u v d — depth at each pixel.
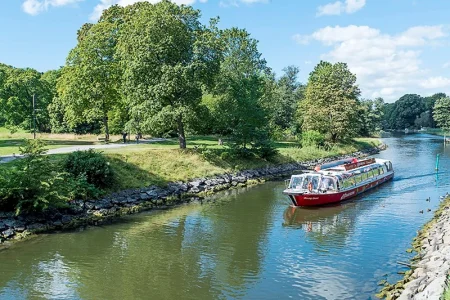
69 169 30.14
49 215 26.05
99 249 22.02
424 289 14.34
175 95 42.41
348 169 38.91
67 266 19.61
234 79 53.72
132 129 43.06
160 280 18.09
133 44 42.03
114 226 26.44
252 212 30.67
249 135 48.09
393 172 46.06
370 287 16.98
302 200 31.86
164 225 26.81
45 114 74.75
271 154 50.06
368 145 82.56
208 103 56.16
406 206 32.22
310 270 19.05
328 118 73.75
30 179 24.69
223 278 18.27
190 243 23.14
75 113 55.56
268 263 20.00
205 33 43.75
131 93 43.25
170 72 40.22
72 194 27.91
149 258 20.75
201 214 29.91
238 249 22.14
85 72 52.56
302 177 34.69
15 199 24.72
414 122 175.38
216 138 65.06
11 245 22.38
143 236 24.42
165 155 40.94
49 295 16.56
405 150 80.12
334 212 30.67
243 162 47.31
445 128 133.12
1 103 71.19
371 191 39.06
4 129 76.25
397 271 18.62
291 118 84.94
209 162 43.31
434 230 23.52
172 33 41.78
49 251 21.62
